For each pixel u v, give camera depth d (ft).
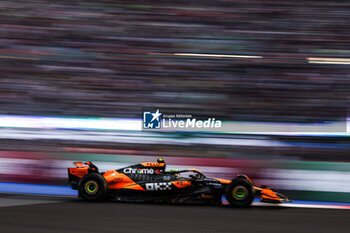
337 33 145.69
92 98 131.13
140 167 73.26
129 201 72.23
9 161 86.02
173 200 70.08
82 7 161.48
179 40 149.48
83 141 114.32
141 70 140.05
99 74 137.90
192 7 157.28
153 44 148.46
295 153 101.14
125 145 110.11
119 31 151.33
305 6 156.76
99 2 162.09
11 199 71.46
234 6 157.58
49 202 68.49
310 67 134.62
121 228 49.44
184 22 154.40
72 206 64.64
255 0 155.74
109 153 95.25
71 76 138.10
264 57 139.44
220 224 53.72
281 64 137.49
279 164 82.17
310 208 70.79
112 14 158.61
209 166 85.92
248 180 71.20
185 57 143.02
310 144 102.99
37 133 116.67
